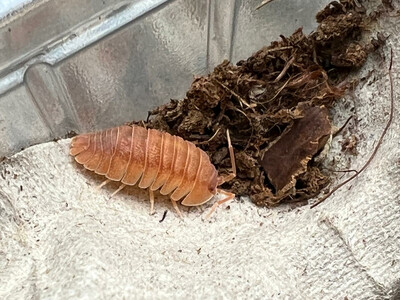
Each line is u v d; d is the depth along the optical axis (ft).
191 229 0.15
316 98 0.16
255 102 0.16
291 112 0.16
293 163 0.15
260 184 0.16
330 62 0.16
